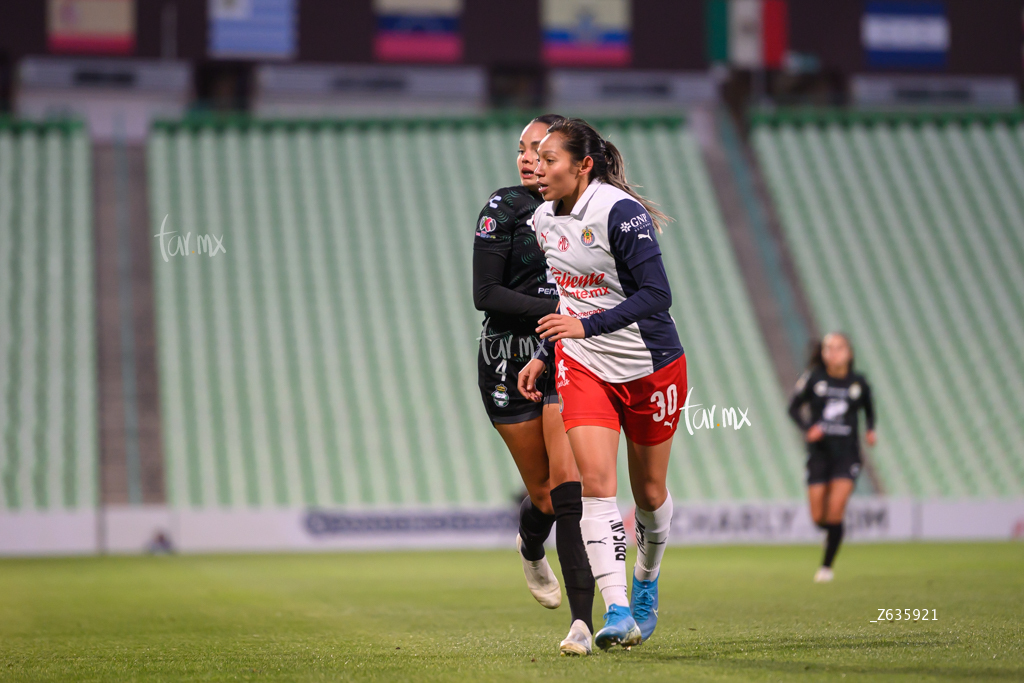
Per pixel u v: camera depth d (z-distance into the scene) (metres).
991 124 86.75
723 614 17.38
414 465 61.03
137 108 79.50
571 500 12.88
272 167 78.88
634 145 82.81
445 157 80.81
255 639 14.98
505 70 82.62
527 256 13.79
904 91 86.81
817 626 15.08
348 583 28.12
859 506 53.06
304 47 78.88
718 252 76.50
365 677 10.66
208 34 78.06
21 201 73.81
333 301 70.62
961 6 85.75
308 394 64.88
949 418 66.81
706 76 85.50
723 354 69.31
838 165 83.50
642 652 12.30
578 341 12.38
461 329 69.62
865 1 85.56
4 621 18.30
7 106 77.50
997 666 10.68
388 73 81.88
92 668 11.88
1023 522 54.00
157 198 75.50
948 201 81.19
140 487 58.00
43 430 60.56
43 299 68.25
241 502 57.66
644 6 82.44
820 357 27.91
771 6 85.44
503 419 13.94
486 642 14.00
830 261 76.56
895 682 9.71
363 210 76.62
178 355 66.50
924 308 73.69
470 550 48.66
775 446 64.00
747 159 84.19
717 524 52.28
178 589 26.38
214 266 72.06
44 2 77.00
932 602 18.56
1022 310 73.62
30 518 49.62
